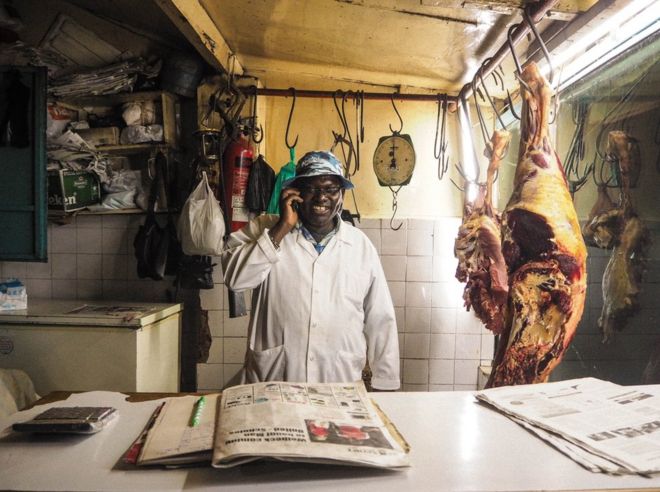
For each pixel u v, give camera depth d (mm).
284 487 660
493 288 1968
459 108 2646
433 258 2723
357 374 1760
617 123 1597
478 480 681
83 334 2117
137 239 2521
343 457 673
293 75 2615
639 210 1446
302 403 868
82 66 2693
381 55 2273
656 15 1409
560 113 1981
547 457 756
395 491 650
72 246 2768
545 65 1989
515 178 1359
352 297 1738
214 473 695
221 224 2223
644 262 1426
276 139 2734
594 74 1734
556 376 1859
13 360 2141
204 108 2518
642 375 1414
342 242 1772
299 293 1682
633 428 823
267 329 1708
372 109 2730
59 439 816
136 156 2736
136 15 2492
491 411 964
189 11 1839
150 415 935
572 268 1241
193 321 2730
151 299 2752
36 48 2523
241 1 1850
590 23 1574
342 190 1780
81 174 2490
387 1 1688
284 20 1972
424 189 2770
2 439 818
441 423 898
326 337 1667
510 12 1630
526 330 1277
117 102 2619
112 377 2113
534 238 1271
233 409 829
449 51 2131
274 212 2355
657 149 1405
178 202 2680
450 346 2750
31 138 2328
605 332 1563
